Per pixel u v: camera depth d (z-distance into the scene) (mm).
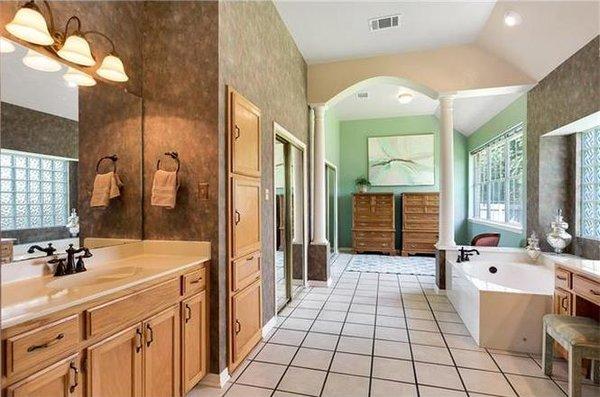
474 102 5523
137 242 2256
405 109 6789
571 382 1924
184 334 1949
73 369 1297
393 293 4227
